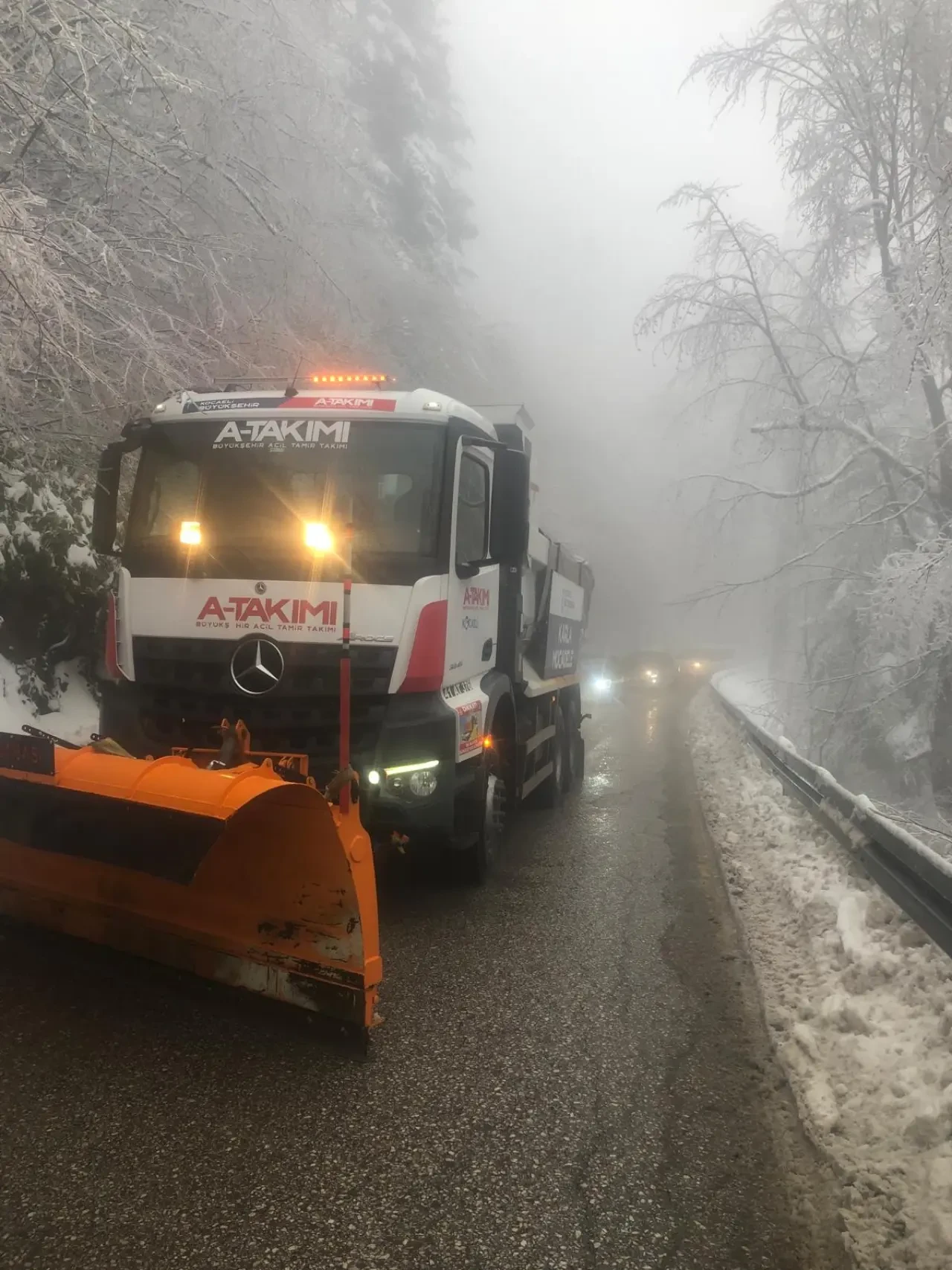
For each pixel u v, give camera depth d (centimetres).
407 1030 412
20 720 883
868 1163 304
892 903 524
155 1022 397
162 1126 320
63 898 437
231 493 568
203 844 360
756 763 1300
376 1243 266
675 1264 263
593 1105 352
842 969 479
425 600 543
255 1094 345
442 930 559
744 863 753
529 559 801
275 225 1362
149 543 575
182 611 550
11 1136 308
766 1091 367
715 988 482
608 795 1117
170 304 1195
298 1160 305
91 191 1070
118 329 966
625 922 592
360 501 558
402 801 528
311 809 355
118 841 384
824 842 734
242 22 1278
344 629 414
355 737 532
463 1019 427
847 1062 371
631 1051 401
